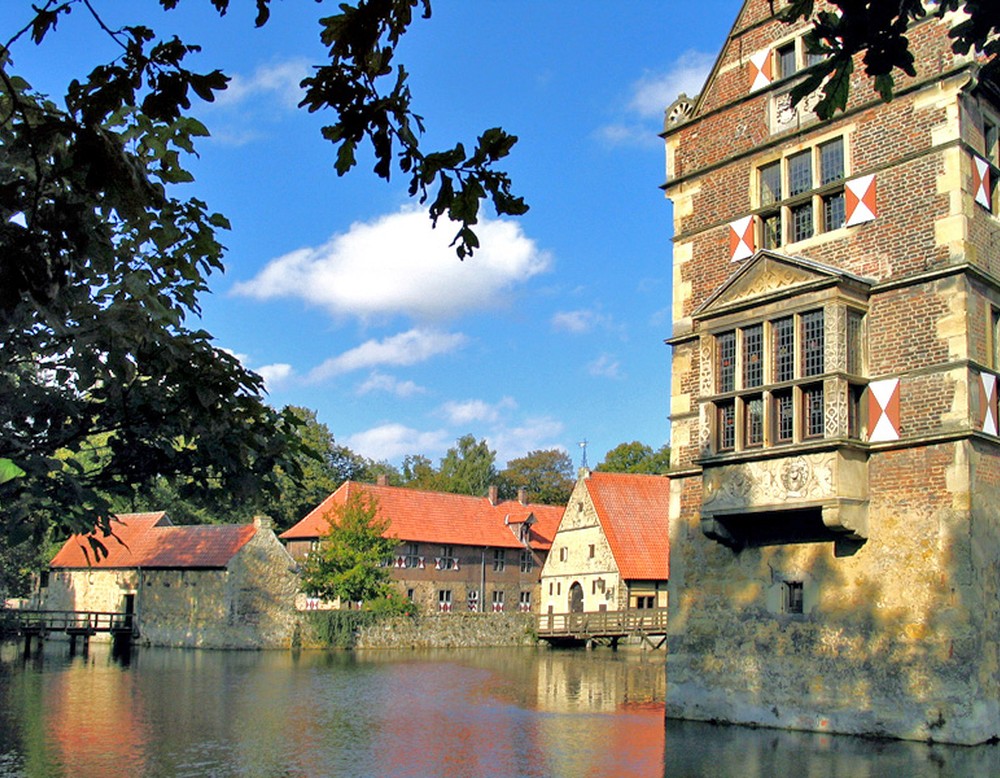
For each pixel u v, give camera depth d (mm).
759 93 21656
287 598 49000
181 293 7887
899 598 17500
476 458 98562
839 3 5648
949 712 16594
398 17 4574
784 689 19109
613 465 85500
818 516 18906
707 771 15156
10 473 5012
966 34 5898
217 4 4449
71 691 27578
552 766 16250
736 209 21859
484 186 4754
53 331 7148
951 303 17703
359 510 51156
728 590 20422
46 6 4422
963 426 17094
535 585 68938
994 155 19188
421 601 62875
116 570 52906
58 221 5590
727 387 20250
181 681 30875
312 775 15531
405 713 23547
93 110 4777
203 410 7738
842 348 18312
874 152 19359
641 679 33312
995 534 17438
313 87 4613
